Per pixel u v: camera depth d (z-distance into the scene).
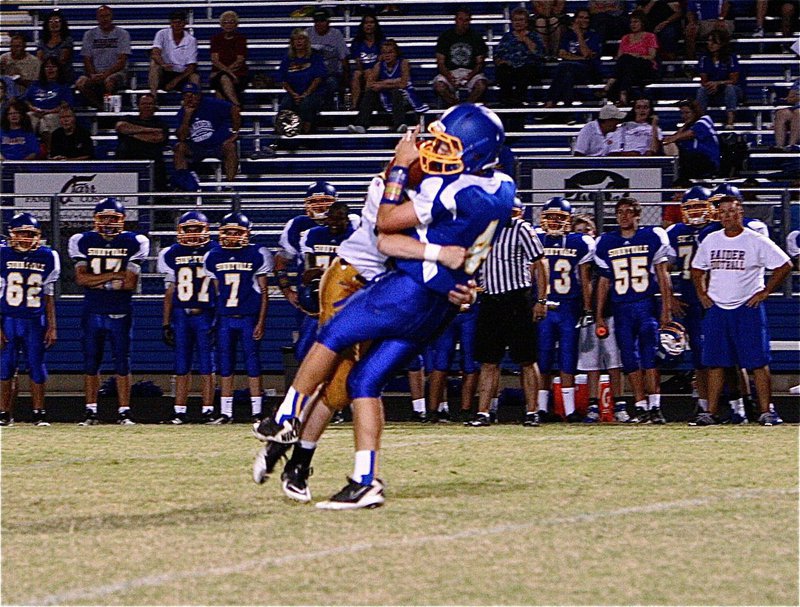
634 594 9.23
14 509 12.79
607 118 31.48
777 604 8.97
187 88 34.25
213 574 9.80
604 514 12.33
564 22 36.00
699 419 21.73
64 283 28.44
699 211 23.11
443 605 8.89
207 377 23.44
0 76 35.69
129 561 10.30
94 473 15.47
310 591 9.25
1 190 29.92
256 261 23.36
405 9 38.97
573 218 23.97
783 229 27.27
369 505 12.61
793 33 37.75
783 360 27.72
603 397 23.09
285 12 39.34
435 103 37.41
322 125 34.72
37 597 9.16
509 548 10.73
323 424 12.96
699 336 23.12
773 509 12.60
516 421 23.02
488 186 12.35
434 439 19.23
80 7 39.97
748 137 35.62
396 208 12.26
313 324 22.69
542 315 21.80
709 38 35.03
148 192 29.41
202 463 16.41
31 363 22.53
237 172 33.56
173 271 23.30
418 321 12.41
